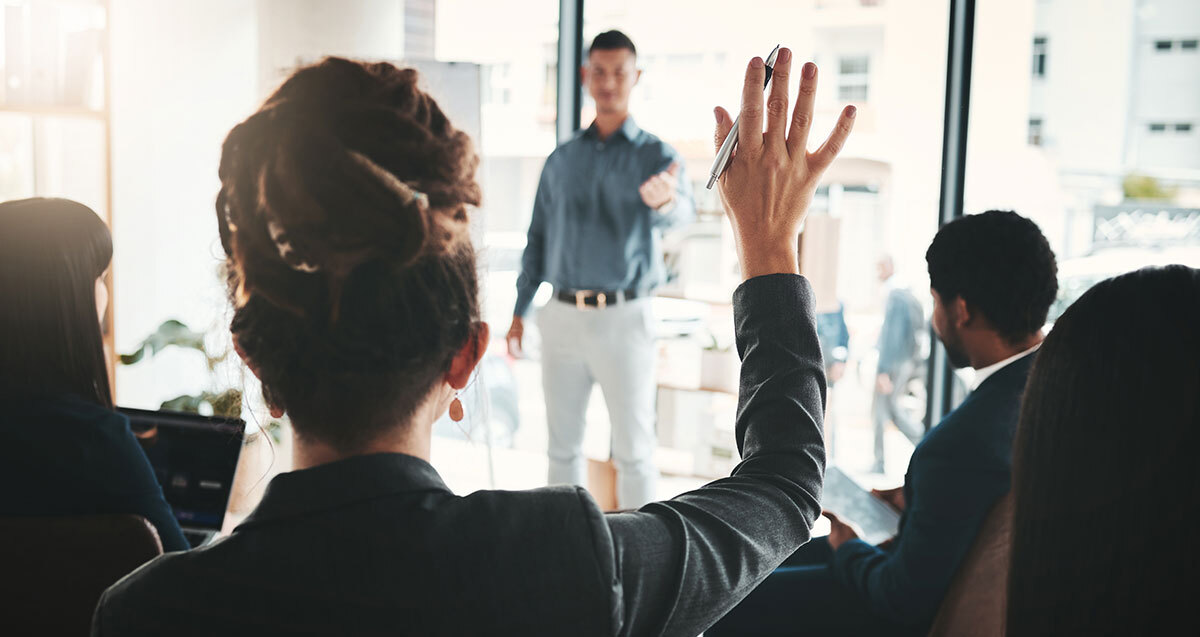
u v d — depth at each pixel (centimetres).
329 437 56
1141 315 57
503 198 432
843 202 486
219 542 54
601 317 349
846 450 484
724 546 58
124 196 361
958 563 163
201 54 365
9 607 120
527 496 57
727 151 70
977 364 177
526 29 414
